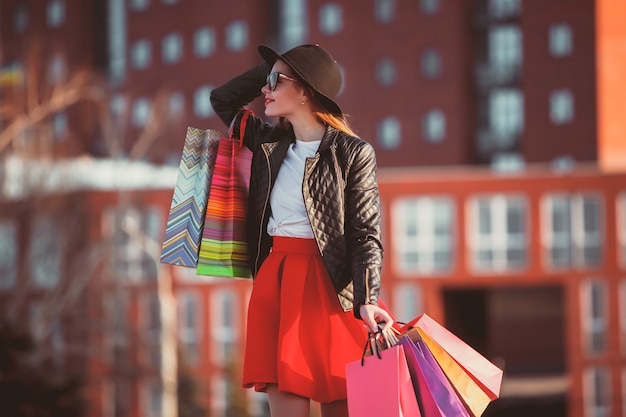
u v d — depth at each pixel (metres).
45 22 89.19
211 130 5.17
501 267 59.16
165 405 54.56
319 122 5.02
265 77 5.33
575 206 58.34
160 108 54.97
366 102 79.00
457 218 59.09
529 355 77.88
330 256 4.78
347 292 4.80
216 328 60.50
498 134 78.25
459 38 77.31
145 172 57.22
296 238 4.91
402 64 78.50
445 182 59.25
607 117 75.00
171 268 60.00
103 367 48.66
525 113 76.44
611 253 58.03
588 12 75.12
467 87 77.94
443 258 59.47
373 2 79.25
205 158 5.13
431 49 77.94
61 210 48.12
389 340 4.55
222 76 82.50
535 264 58.75
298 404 4.79
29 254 46.81
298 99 4.97
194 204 5.12
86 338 49.00
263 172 5.02
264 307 4.91
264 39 83.44
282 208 4.95
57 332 49.00
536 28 76.31
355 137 4.91
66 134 51.12
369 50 79.06
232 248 5.06
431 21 77.88
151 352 51.84
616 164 75.00
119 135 53.28
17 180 47.62
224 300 60.47
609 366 58.38
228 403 50.16
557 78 75.81
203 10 83.38
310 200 4.81
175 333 50.69
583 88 75.19
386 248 59.81
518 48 78.25
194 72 83.44
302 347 4.78
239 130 5.14
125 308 50.09
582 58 75.31
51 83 51.53
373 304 4.60
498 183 58.84
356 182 4.84
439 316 60.38
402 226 59.84
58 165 48.56
